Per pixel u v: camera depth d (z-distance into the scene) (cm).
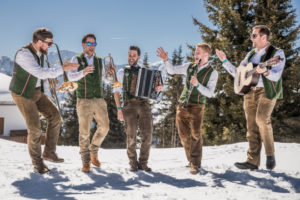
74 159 566
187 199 274
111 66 431
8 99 1741
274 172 376
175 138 2902
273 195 289
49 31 380
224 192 302
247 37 1694
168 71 440
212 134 1794
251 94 400
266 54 388
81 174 386
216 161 530
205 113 1773
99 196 282
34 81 384
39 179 344
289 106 1720
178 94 2912
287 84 1653
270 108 383
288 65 1655
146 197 279
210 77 418
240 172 377
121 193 294
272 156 389
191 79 399
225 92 1730
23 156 555
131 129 417
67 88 365
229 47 1673
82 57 419
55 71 368
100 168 434
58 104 448
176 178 371
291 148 587
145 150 423
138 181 356
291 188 314
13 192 294
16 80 380
